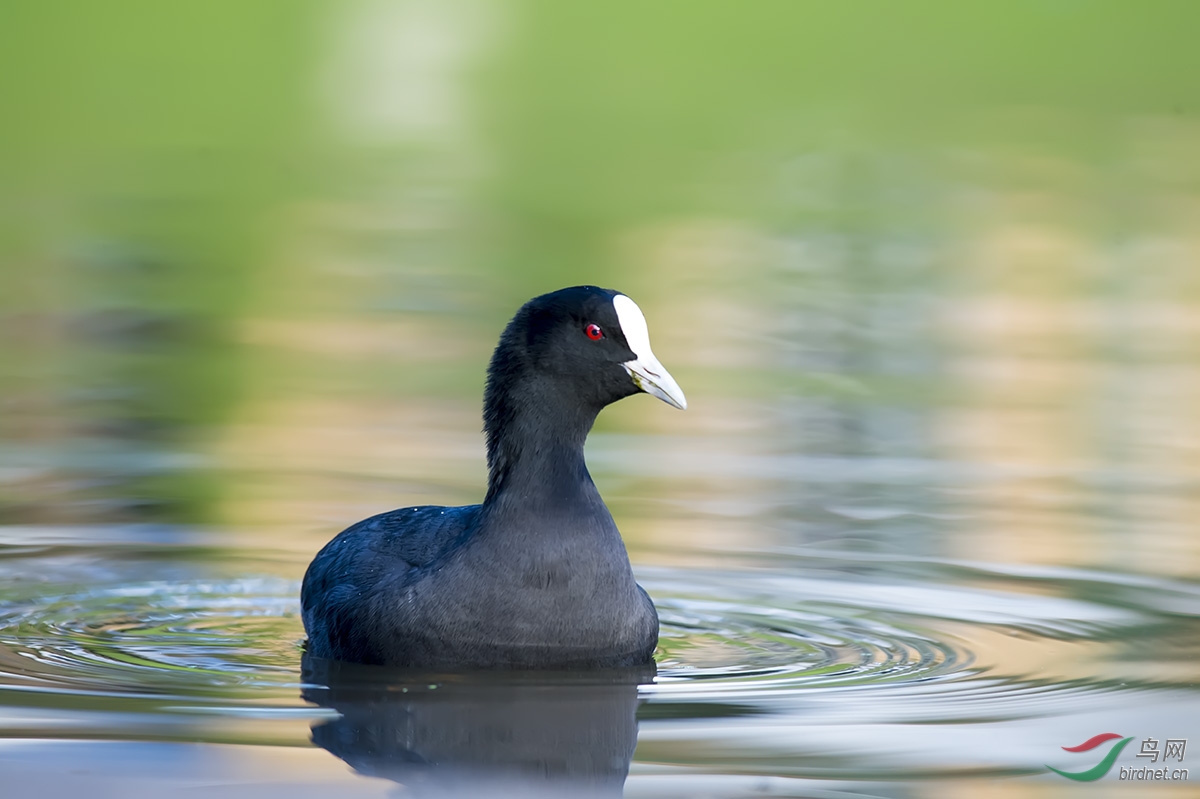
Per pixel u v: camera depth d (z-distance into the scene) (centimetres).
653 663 905
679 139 4116
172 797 680
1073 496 1354
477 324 2120
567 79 5038
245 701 816
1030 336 2125
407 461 1441
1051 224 3005
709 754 743
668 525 1245
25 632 952
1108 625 987
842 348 2034
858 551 1176
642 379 903
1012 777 718
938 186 3428
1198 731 781
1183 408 1716
